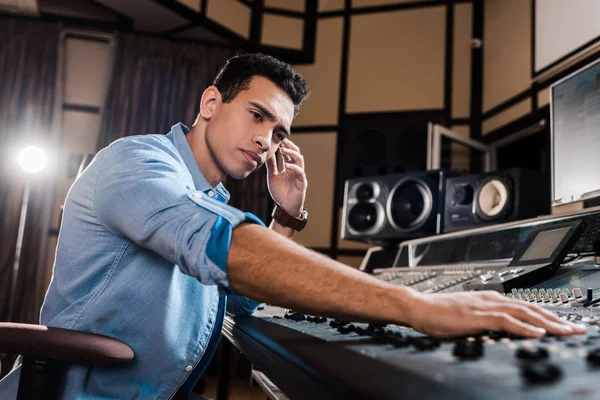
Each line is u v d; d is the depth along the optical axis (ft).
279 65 3.30
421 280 6.07
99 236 2.80
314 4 15.76
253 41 15.10
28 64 13.83
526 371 1.07
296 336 1.87
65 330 2.31
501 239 5.75
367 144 14.40
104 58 14.51
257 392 10.85
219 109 3.31
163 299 2.90
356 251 14.08
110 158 2.71
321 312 1.93
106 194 2.48
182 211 2.22
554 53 10.59
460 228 7.95
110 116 13.98
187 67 14.69
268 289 1.99
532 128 11.64
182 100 14.40
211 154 3.34
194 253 2.09
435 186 8.45
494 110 13.08
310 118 15.21
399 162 13.84
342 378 1.16
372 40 15.17
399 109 14.46
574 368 1.20
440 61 14.40
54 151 13.55
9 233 12.89
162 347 2.95
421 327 1.76
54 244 13.33
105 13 14.47
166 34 14.76
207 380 11.82
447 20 14.57
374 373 1.19
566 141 5.62
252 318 3.01
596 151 5.12
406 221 8.68
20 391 2.27
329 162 14.75
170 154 3.00
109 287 2.81
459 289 4.85
